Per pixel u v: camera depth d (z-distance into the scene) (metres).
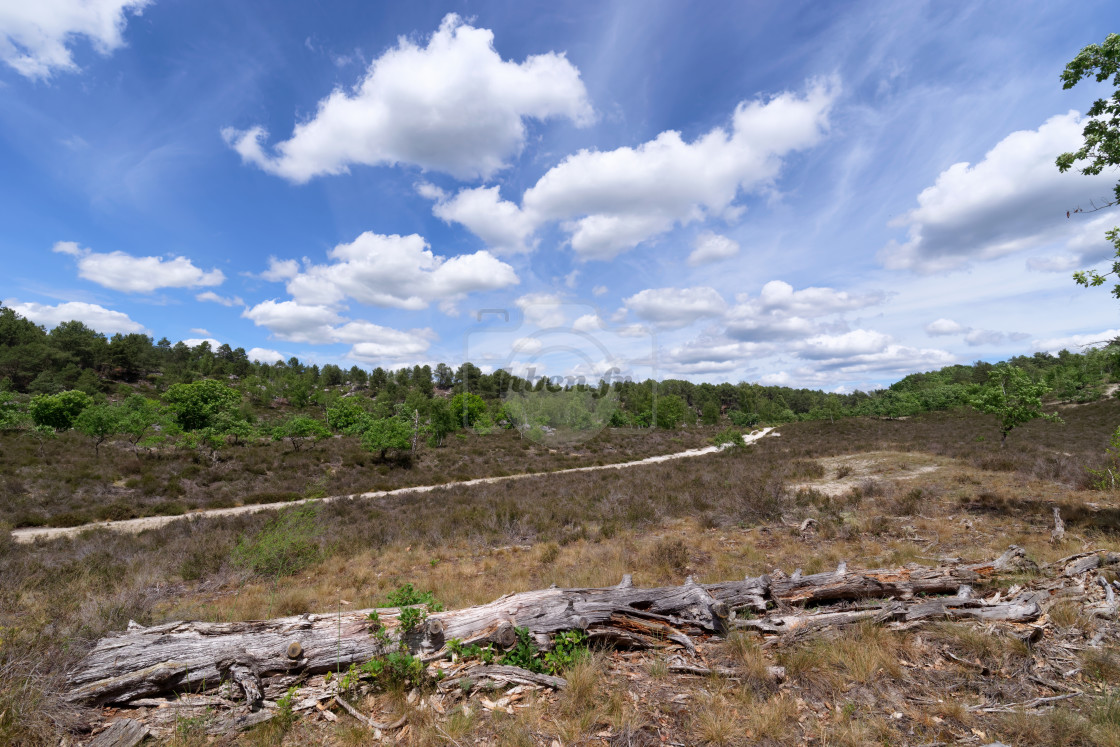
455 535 12.89
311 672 4.14
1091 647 4.54
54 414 31.06
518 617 4.72
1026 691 3.94
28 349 65.62
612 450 38.75
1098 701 3.58
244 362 113.12
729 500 14.52
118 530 14.73
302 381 81.38
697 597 5.20
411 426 35.47
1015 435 27.78
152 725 3.53
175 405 33.66
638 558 9.40
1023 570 6.77
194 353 110.50
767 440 41.12
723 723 3.46
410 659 4.12
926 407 53.78
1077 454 18.73
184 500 19.00
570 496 18.69
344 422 41.56
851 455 24.58
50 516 15.84
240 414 41.19
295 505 17.69
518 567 9.44
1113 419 32.56
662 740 3.38
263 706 3.82
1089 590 5.85
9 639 4.20
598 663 4.36
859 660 4.28
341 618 4.49
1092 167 8.09
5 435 29.05
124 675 3.75
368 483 24.55
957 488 14.16
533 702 3.82
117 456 25.73
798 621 5.09
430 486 25.00
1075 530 8.92
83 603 6.45
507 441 40.84
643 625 4.88
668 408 56.19
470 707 3.79
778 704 3.72
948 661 4.46
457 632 4.55
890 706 3.76
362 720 3.70
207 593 8.70
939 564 7.70
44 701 3.46
